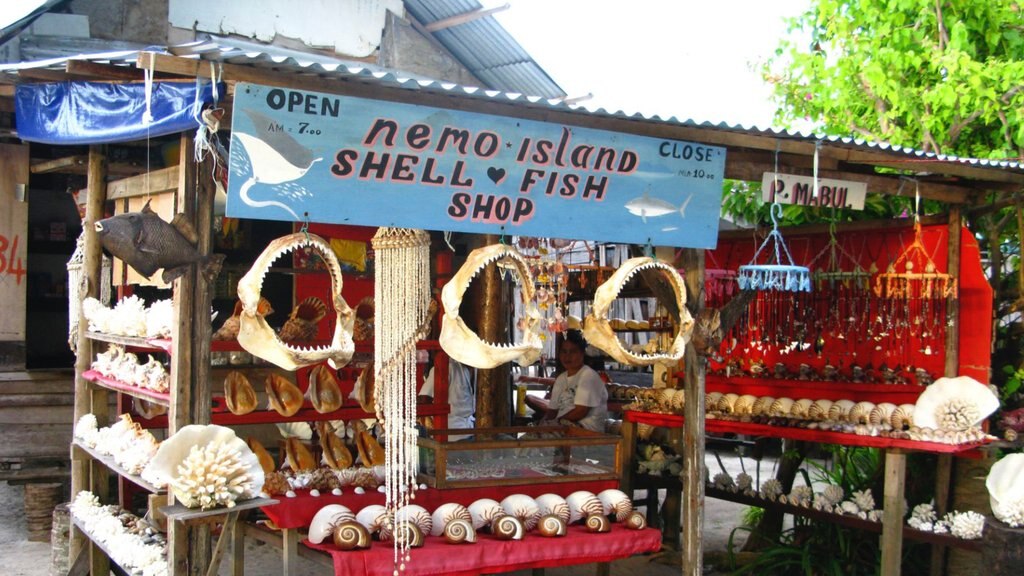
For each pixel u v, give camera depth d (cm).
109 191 508
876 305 598
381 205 362
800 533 629
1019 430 564
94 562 497
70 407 745
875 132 718
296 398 499
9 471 723
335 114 348
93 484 525
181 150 380
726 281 668
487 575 584
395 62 883
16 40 688
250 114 332
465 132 374
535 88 942
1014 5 657
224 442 367
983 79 643
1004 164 506
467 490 480
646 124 421
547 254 500
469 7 845
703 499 477
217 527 521
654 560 645
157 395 405
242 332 361
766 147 453
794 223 682
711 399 625
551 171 399
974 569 562
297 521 449
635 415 653
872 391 586
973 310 556
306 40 827
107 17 734
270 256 359
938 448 496
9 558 612
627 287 712
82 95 421
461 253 688
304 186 346
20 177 725
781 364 641
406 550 412
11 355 726
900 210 664
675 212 436
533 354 403
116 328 473
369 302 591
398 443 398
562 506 475
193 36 770
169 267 372
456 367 721
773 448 1095
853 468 643
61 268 922
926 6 666
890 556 514
